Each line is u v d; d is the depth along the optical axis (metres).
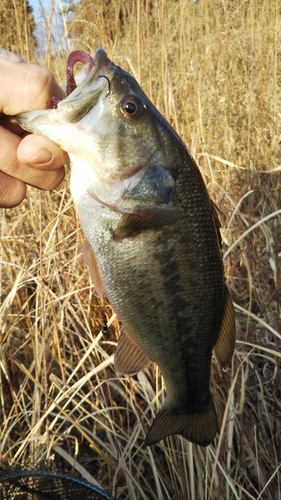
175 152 0.30
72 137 0.28
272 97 0.79
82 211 0.31
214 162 0.69
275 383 0.50
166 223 0.30
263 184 0.65
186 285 0.31
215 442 0.47
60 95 0.29
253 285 0.55
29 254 0.61
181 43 0.69
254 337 0.56
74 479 0.34
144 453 0.47
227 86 0.69
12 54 0.28
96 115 0.29
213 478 0.42
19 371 0.57
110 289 0.31
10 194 0.28
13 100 0.27
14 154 0.27
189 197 0.30
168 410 0.33
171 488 0.47
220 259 0.32
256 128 0.69
